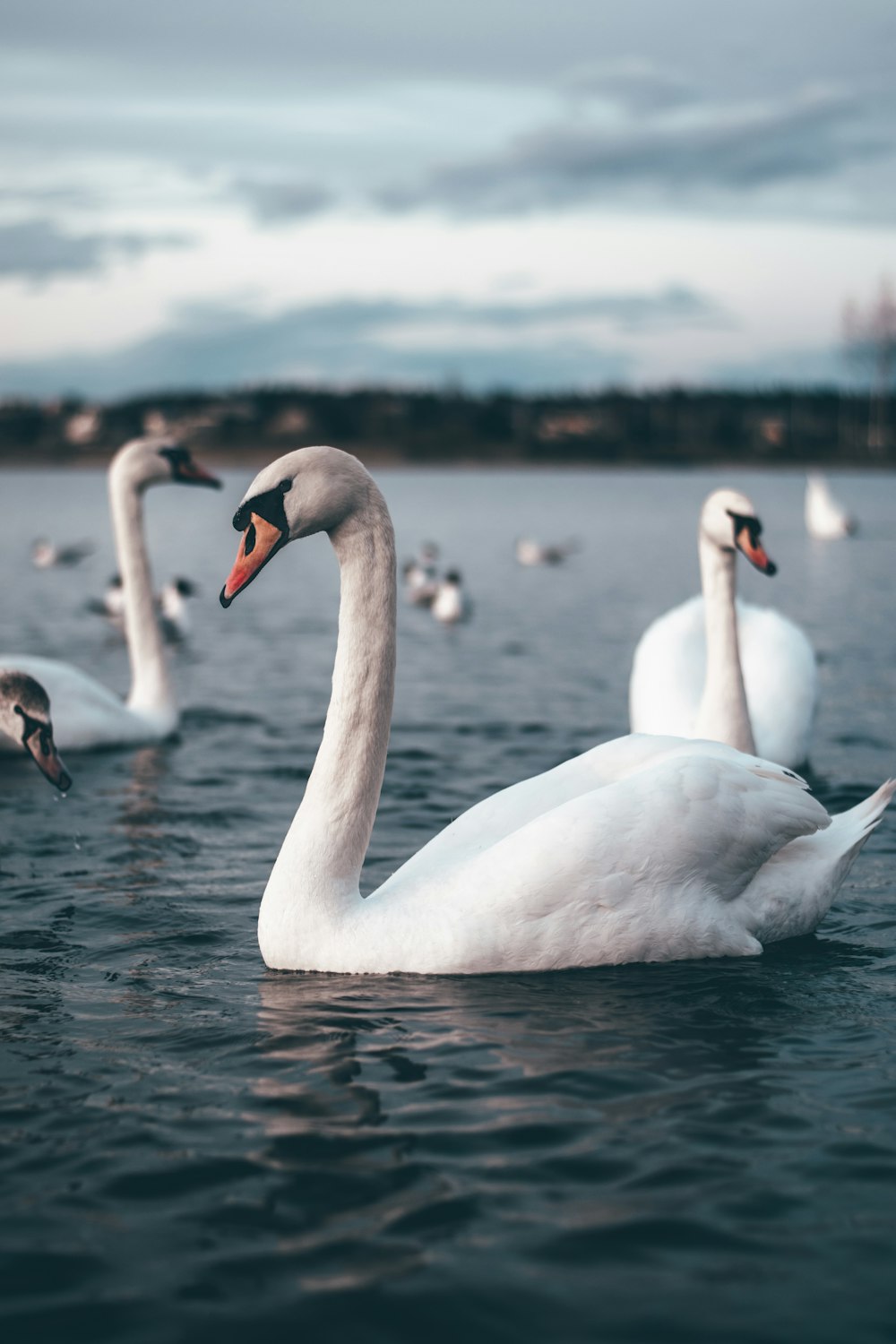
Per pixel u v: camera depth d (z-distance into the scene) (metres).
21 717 8.34
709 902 6.25
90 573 35.03
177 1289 3.81
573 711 14.03
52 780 8.31
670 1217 4.14
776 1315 3.67
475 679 16.55
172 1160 4.49
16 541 46.66
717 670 8.51
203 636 21.53
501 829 6.45
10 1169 4.44
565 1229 4.08
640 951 6.18
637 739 6.75
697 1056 5.27
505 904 6.04
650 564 38.28
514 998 5.82
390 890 6.34
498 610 25.77
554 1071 5.14
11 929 6.97
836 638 20.36
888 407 148.12
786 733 10.41
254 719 13.62
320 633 22.03
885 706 14.16
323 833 6.25
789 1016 5.66
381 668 6.22
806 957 6.39
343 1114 4.81
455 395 166.50
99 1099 4.94
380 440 162.25
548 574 34.75
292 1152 4.54
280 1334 3.63
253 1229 4.09
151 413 173.00
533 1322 3.67
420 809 9.64
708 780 6.23
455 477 133.75
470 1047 5.36
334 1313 3.71
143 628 12.54
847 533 48.31
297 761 11.44
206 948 6.66
